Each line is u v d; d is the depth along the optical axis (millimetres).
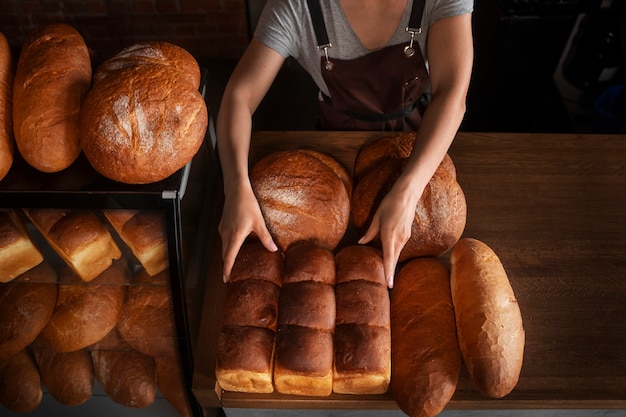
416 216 1303
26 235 1210
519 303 1334
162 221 1141
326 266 1242
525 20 2541
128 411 1484
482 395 1188
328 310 1183
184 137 1015
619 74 3053
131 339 1323
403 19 1437
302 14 1478
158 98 1007
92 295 1304
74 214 1169
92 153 988
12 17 3369
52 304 1312
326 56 1557
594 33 2965
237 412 1322
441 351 1166
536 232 1463
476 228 1465
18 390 1393
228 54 3551
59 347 1309
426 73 1580
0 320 1273
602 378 1216
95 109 991
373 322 1182
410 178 1243
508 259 1408
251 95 1441
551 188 1555
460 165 1600
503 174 1582
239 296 1211
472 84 2992
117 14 3361
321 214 1295
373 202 1336
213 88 3334
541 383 1206
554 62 2689
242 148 1333
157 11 3348
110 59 1141
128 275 1277
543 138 1671
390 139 1497
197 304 1344
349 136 1641
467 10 1376
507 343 1145
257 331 1178
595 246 1439
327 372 1146
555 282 1370
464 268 1249
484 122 3031
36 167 1019
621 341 1275
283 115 3082
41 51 1085
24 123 1003
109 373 1403
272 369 1172
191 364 1268
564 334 1283
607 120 2840
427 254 1343
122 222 1142
